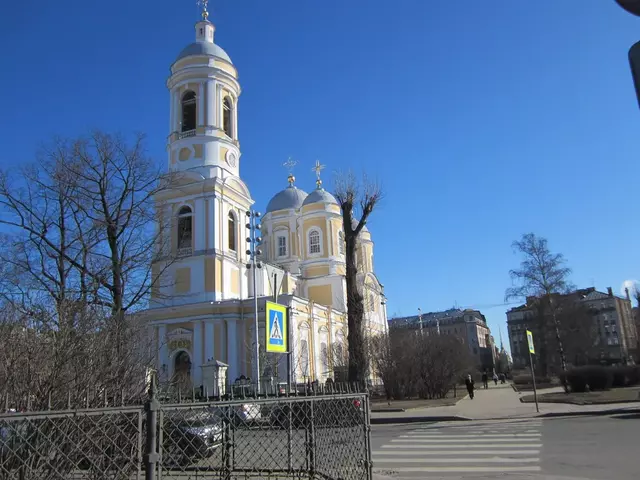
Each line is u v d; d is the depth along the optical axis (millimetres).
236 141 45969
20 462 6129
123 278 26234
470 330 129500
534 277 55031
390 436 18188
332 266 60875
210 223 42406
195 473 7449
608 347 110438
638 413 20984
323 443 8078
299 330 45469
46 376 8938
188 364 41594
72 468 6387
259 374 37594
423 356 40844
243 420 8227
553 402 27969
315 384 9414
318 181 66125
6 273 23734
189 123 45281
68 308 12297
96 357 10125
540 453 13086
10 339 9594
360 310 26469
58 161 26250
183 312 41781
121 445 6527
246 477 8016
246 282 46094
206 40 46875
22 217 25516
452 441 16109
